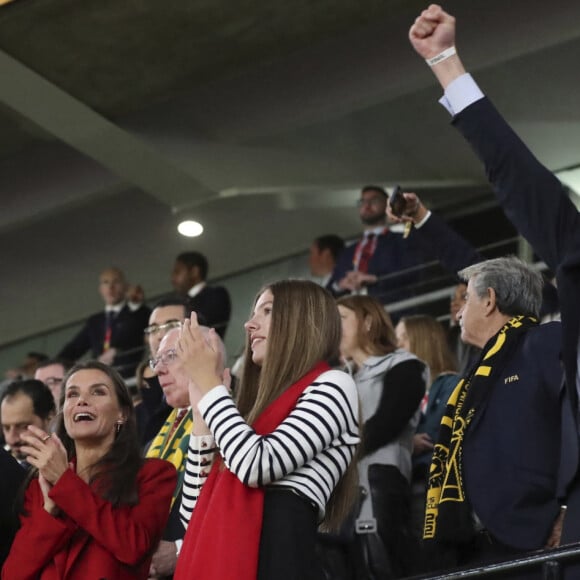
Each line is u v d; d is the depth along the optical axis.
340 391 12.77
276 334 13.05
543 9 32.00
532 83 33.25
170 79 34.88
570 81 32.97
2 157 42.66
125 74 34.25
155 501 14.59
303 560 12.11
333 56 35.31
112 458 14.87
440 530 14.84
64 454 14.41
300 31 33.12
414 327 23.06
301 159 37.09
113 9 31.17
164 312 20.48
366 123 35.91
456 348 27.14
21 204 42.25
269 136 36.53
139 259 43.16
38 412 19.81
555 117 34.00
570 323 12.34
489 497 14.45
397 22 34.12
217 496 12.39
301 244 40.59
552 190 12.59
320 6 31.81
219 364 13.27
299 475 12.45
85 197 41.28
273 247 40.88
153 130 36.59
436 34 13.36
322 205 38.09
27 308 45.44
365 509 18.62
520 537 14.16
